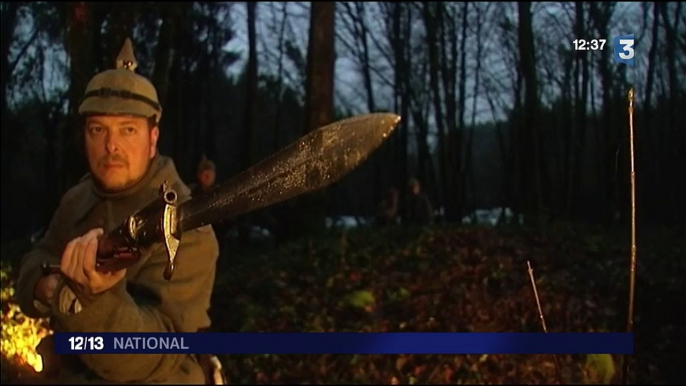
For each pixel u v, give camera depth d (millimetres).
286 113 34750
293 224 11477
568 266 8789
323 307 7859
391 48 32844
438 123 31547
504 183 30312
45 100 24000
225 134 35344
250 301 8031
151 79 12344
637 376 6230
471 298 7789
